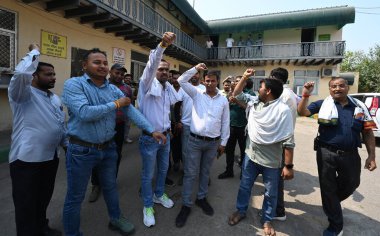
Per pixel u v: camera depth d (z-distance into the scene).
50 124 2.19
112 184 2.39
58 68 6.70
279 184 2.84
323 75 15.11
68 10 6.62
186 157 2.92
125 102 2.12
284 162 2.54
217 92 2.94
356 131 2.47
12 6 5.48
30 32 5.91
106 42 8.50
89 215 2.82
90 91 2.05
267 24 15.30
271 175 2.57
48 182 2.34
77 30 7.25
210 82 2.84
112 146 2.31
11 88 1.92
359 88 21.11
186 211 2.85
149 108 2.75
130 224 2.52
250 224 2.79
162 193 3.13
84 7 6.35
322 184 2.57
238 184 3.94
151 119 2.76
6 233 2.45
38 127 2.12
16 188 2.08
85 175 2.10
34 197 2.14
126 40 9.59
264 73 16.30
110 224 2.56
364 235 2.69
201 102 2.88
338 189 2.63
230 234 2.59
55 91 6.64
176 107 4.20
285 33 16.16
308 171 4.78
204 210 2.99
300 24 14.72
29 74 1.88
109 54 8.71
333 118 2.47
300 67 15.59
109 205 2.45
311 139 8.10
